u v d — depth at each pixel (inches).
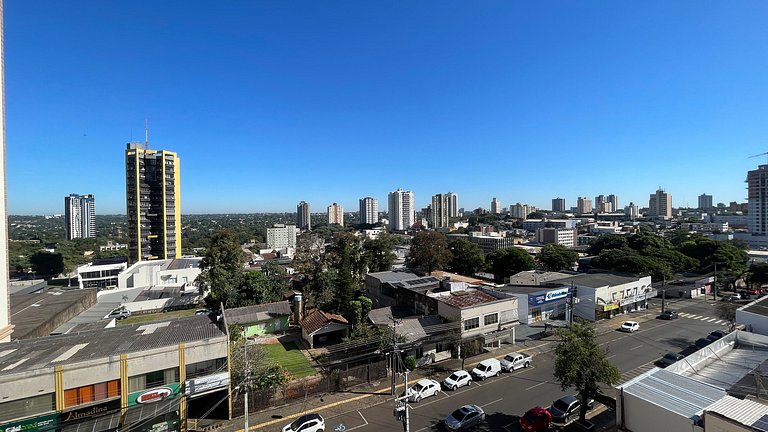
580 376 900.6
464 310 1457.9
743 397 674.2
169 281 3026.6
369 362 1338.6
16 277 4232.3
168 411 931.3
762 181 5339.6
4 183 1117.1
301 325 1779.0
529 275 2396.7
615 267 2691.9
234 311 1839.3
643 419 673.0
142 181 3998.5
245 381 983.0
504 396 1133.7
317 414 982.4
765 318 1073.5
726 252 2908.5
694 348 1524.4
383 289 2148.1
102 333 1096.8
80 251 5866.1
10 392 810.2
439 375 1304.1
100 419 875.4
